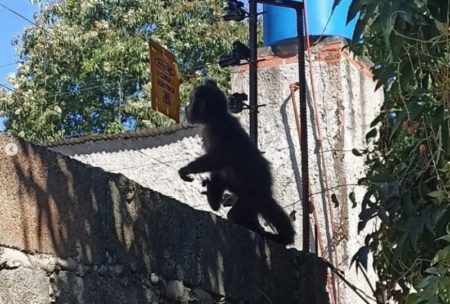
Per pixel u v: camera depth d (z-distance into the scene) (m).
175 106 10.28
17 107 19.78
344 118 9.59
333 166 9.41
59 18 20.89
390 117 6.17
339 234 9.12
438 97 4.96
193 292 5.12
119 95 19.95
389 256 5.83
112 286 4.36
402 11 4.52
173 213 4.99
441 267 4.51
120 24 20.23
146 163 10.83
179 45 19.91
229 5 9.20
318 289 6.80
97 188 4.33
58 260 3.98
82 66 19.81
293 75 9.80
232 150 7.28
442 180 5.05
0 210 3.66
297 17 8.45
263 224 8.32
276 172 9.59
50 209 3.96
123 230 4.50
